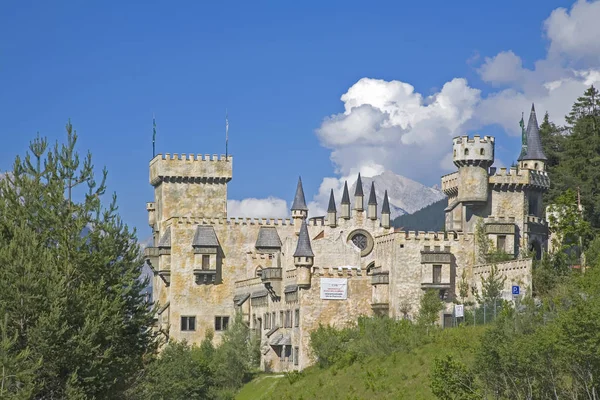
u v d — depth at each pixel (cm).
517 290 12950
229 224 18488
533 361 8750
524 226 15100
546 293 12812
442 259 14525
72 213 8588
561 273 13150
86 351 7881
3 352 7369
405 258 14538
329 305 14762
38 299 7900
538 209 15525
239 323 16162
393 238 14662
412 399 10900
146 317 8725
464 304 14275
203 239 18250
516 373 8962
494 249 14700
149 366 9169
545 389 8850
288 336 15288
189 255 18288
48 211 8512
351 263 17025
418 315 13975
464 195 15088
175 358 14250
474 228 14938
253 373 15638
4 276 7944
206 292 18288
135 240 8844
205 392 14175
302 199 18662
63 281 7988
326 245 17000
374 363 12556
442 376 9681
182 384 13762
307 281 14725
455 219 15300
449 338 12112
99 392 8106
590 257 13262
